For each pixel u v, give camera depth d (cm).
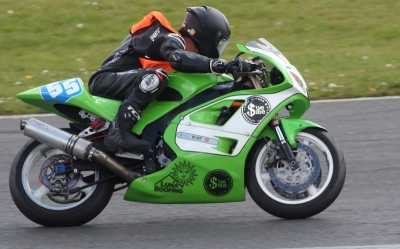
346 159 2459
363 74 3697
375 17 5053
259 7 5247
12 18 4969
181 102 1778
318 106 3155
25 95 1758
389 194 2059
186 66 1730
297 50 4391
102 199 1781
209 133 1756
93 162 1756
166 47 1756
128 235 1719
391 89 3388
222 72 1739
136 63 1823
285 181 1786
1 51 4434
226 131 1756
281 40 4616
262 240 1647
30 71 3969
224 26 1850
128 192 1761
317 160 1784
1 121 2980
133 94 1731
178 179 1747
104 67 1839
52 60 4228
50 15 5041
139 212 1948
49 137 1717
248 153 1811
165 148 1766
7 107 3170
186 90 1777
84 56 4303
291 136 1770
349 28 4856
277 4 5322
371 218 1819
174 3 5281
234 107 1791
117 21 4953
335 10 5206
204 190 1758
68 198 1808
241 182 1761
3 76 3847
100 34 4744
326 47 4459
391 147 2575
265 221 1822
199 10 1853
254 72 1741
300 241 1630
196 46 1845
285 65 1809
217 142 1755
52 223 1775
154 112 1777
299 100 1791
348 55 4178
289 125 1791
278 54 1848
